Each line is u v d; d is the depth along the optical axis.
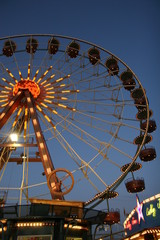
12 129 32.28
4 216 13.62
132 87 38.41
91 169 28.81
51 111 34.50
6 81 36.78
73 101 35.19
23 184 24.03
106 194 28.44
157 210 23.23
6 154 30.75
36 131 29.22
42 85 36.94
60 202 15.19
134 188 31.22
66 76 37.31
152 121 35.31
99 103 35.19
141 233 22.59
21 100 34.72
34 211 13.72
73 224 13.77
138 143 34.62
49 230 13.65
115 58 37.31
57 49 40.38
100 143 31.06
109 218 26.39
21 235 13.51
